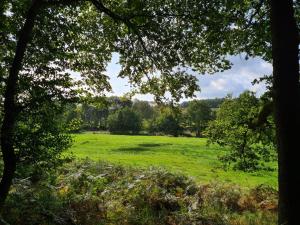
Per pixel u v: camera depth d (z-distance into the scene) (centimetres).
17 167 1106
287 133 995
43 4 1080
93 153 4075
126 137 8075
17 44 1036
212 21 1182
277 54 1010
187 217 1309
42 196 1284
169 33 1208
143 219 1282
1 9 1062
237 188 1702
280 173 1007
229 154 1736
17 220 1073
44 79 1067
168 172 1816
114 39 1311
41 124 1080
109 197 1532
